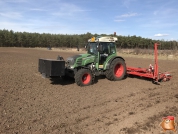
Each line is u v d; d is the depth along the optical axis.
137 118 5.21
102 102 6.49
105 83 9.29
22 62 16.84
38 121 4.94
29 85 8.56
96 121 5.02
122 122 4.96
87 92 7.66
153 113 5.56
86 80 8.77
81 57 9.02
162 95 7.40
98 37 9.59
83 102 6.44
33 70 12.61
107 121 5.02
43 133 4.36
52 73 7.87
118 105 6.23
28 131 4.43
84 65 9.09
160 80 9.84
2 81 9.10
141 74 9.84
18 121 4.91
